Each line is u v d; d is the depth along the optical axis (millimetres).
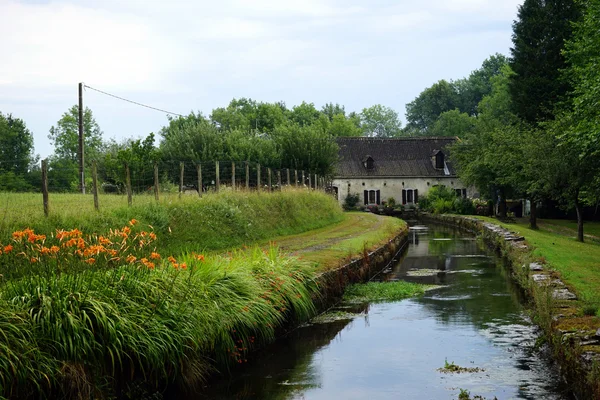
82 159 33438
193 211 21484
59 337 7504
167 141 42125
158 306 9133
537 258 20047
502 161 40312
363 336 13250
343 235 27453
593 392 7980
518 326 14031
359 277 19906
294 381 10289
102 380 7898
